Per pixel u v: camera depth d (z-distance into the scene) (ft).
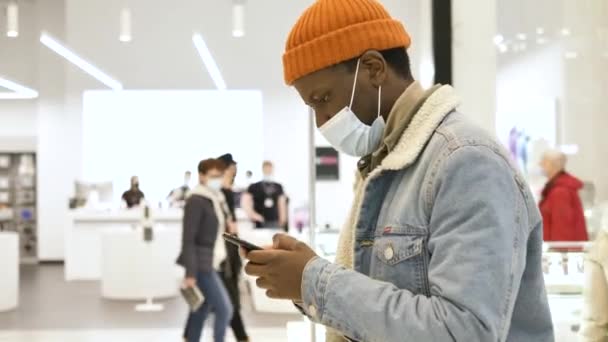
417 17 20.18
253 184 31.55
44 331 22.04
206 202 16.03
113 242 28.71
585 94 20.17
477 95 13.26
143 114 41.57
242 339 17.94
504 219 3.24
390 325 3.21
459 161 3.34
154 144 41.70
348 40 3.76
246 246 3.76
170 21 40.47
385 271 3.58
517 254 3.28
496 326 3.12
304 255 3.54
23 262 44.37
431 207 3.45
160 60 40.55
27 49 43.11
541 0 21.84
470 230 3.21
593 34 19.89
